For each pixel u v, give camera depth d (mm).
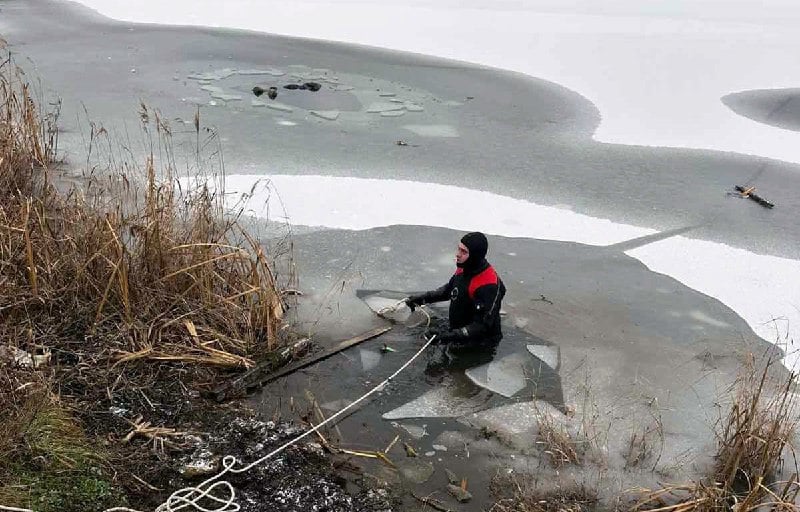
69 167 8078
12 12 16531
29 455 3793
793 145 10664
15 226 5355
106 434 4172
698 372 5414
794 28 18609
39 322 4938
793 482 4066
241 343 5078
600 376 5297
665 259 7164
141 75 12312
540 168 9414
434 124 10883
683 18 19312
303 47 14875
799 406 5000
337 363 5230
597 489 4223
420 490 4105
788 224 8078
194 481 3934
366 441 4488
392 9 18891
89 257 5223
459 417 4777
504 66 14148
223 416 4516
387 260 6805
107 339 4902
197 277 5301
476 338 5523
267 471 4070
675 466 4453
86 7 17484
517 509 3994
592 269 6879
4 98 8102
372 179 8719
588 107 11992
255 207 7688
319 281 6348
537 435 4656
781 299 6539
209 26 16312
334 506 3879
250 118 10617
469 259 5367
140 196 7199
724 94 13039
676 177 9297
